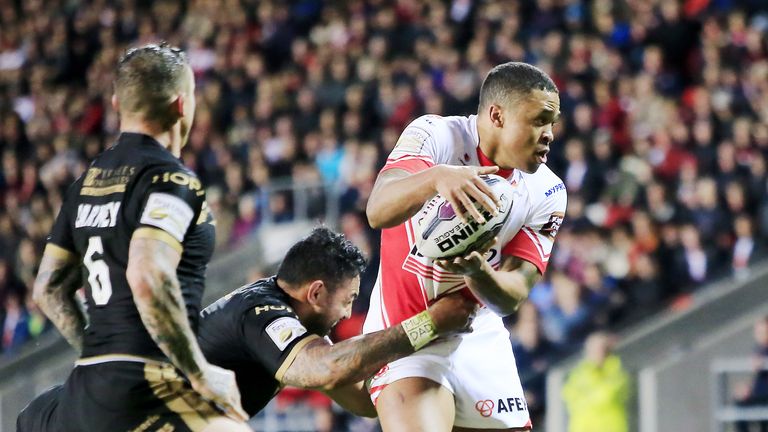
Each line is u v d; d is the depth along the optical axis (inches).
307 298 292.8
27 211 990.4
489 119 283.6
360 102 928.9
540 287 694.5
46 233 925.2
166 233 246.8
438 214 268.7
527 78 279.0
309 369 271.1
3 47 1237.1
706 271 706.8
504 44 930.1
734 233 725.3
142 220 247.6
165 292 242.2
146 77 258.7
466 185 247.1
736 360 617.0
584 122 826.8
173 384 253.6
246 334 282.8
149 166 254.4
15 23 1253.1
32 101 1152.2
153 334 243.3
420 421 294.0
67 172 1025.5
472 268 269.7
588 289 680.4
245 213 869.2
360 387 321.1
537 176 301.0
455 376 305.1
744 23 920.3
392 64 965.2
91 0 1232.2
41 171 1035.9
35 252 905.5
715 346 620.7
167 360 253.9
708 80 857.5
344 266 294.8
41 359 765.9
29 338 873.5
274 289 295.9
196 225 257.3
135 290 240.8
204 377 248.2
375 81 951.6
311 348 273.7
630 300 689.0
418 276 301.0
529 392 637.9
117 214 253.8
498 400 310.7
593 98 865.5
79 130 1082.1
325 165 896.3
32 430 269.3
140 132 261.0
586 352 613.9
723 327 629.6
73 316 274.7
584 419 605.9
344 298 296.2
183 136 268.7
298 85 999.0
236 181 897.5
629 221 741.3
